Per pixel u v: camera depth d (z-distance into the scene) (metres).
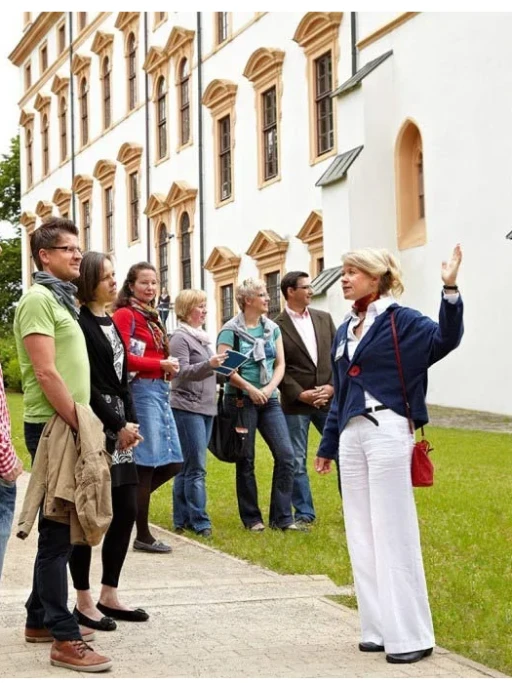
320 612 6.06
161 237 34.84
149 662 5.01
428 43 21.12
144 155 35.84
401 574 5.13
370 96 22.08
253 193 28.44
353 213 21.86
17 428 19.34
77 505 4.95
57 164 44.47
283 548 8.06
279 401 9.41
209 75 31.00
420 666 4.98
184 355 8.66
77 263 5.30
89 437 5.01
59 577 5.00
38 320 5.06
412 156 22.27
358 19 23.64
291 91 26.44
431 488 11.00
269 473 12.57
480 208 19.80
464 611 6.11
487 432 16.98
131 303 7.88
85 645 4.93
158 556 7.86
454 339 5.13
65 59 43.31
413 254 21.72
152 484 8.17
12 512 4.65
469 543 8.20
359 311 5.51
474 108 19.88
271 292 27.55
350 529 5.41
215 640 5.43
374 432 5.29
